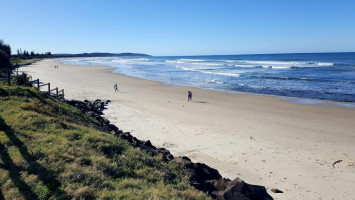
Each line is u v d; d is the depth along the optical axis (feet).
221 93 123.85
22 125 34.04
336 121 74.79
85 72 233.96
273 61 396.57
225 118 77.30
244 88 139.85
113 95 113.60
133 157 32.60
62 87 132.67
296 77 180.45
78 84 148.15
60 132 34.68
